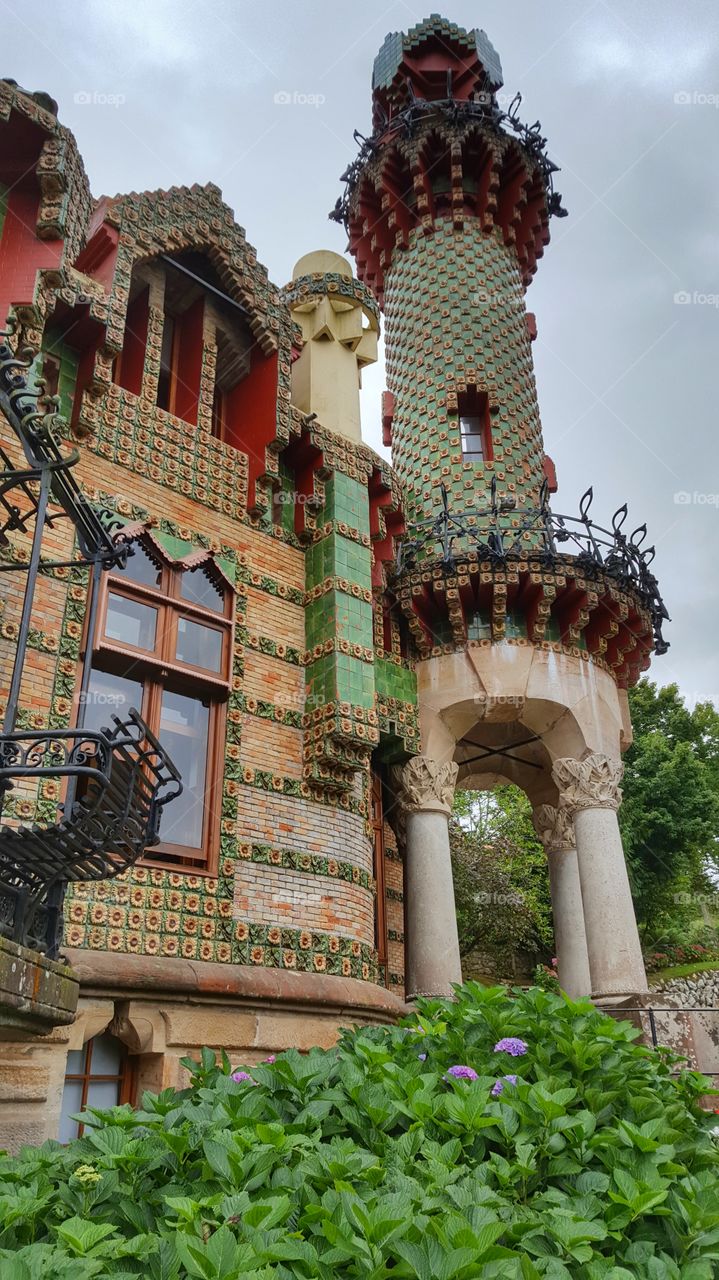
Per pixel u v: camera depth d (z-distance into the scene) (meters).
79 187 8.82
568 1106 4.70
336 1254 2.92
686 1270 3.18
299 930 9.48
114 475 9.66
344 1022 9.47
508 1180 3.83
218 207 11.45
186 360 11.59
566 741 13.27
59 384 9.36
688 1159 4.55
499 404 16.23
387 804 13.82
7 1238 3.30
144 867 8.47
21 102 8.13
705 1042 11.54
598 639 13.65
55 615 8.52
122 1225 3.57
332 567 11.07
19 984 4.37
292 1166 3.89
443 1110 4.34
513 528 14.44
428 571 13.33
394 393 17.42
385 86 19.98
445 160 18.66
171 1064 8.05
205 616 9.98
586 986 14.14
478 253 17.69
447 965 11.90
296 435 11.52
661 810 26.12
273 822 9.77
